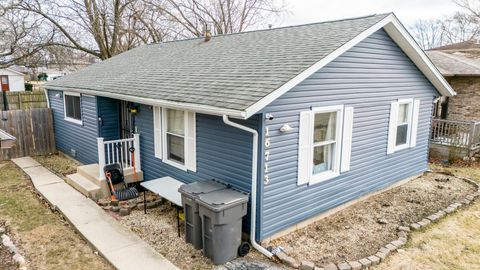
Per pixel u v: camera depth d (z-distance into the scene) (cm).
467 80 1469
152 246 577
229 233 527
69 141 1178
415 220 703
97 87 934
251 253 565
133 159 856
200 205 531
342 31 721
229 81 628
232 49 888
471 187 922
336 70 670
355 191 782
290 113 591
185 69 840
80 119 1087
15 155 1191
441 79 934
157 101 660
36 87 3766
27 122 1207
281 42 798
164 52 1174
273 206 595
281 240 608
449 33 3572
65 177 961
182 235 616
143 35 2406
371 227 668
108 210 721
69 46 2144
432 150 1248
